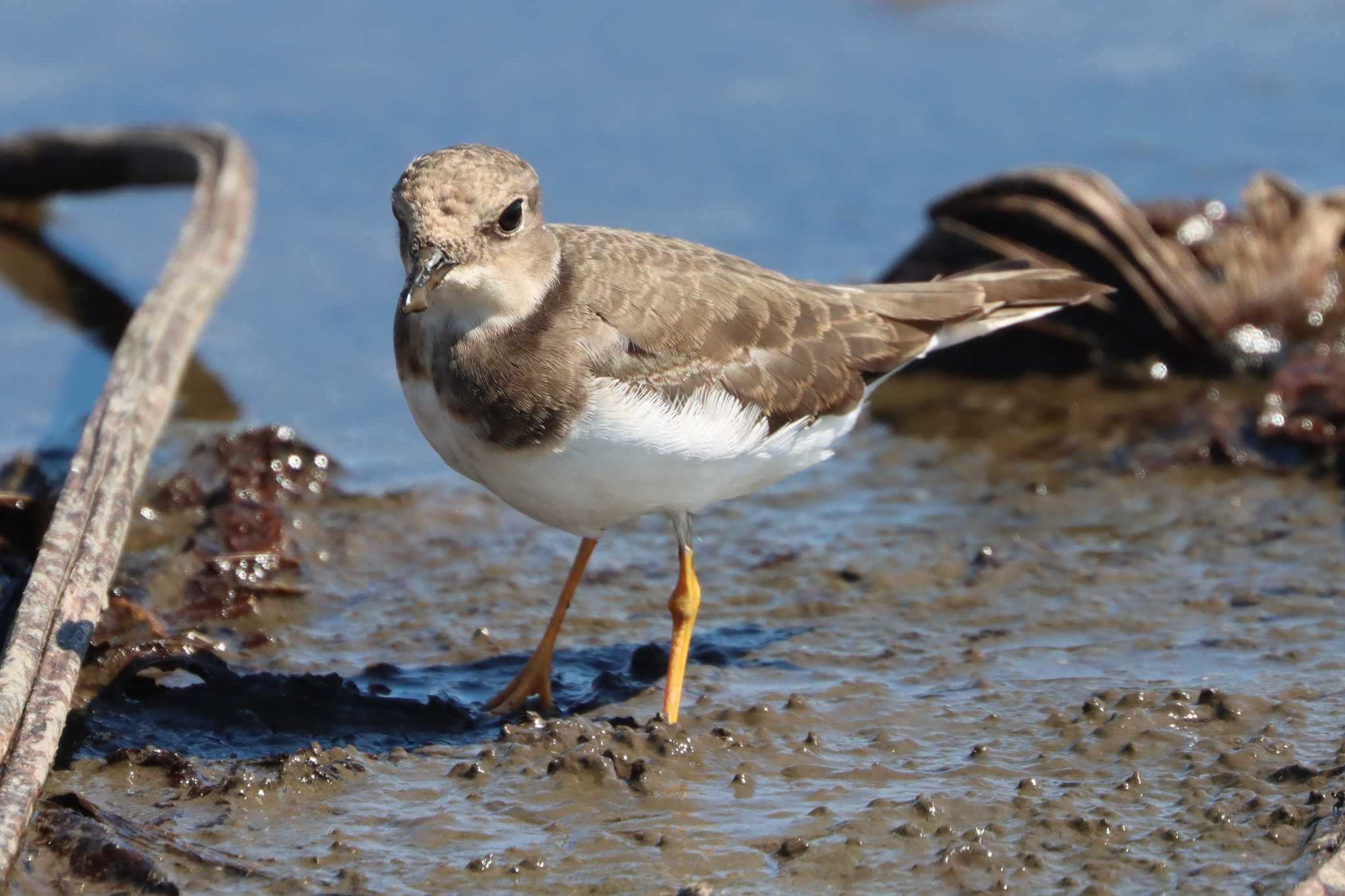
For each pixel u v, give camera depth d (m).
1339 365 14.52
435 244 9.44
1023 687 10.35
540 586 12.43
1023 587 11.98
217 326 17.56
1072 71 22.50
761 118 21.38
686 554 10.41
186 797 9.13
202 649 10.61
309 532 13.25
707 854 8.43
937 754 9.48
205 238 17.14
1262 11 24.05
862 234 18.64
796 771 9.30
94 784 9.27
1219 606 11.46
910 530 13.21
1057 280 12.30
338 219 19.42
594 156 20.31
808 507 13.85
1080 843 8.44
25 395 16.25
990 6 24.36
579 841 8.60
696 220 18.89
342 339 17.39
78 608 10.22
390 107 21.52
